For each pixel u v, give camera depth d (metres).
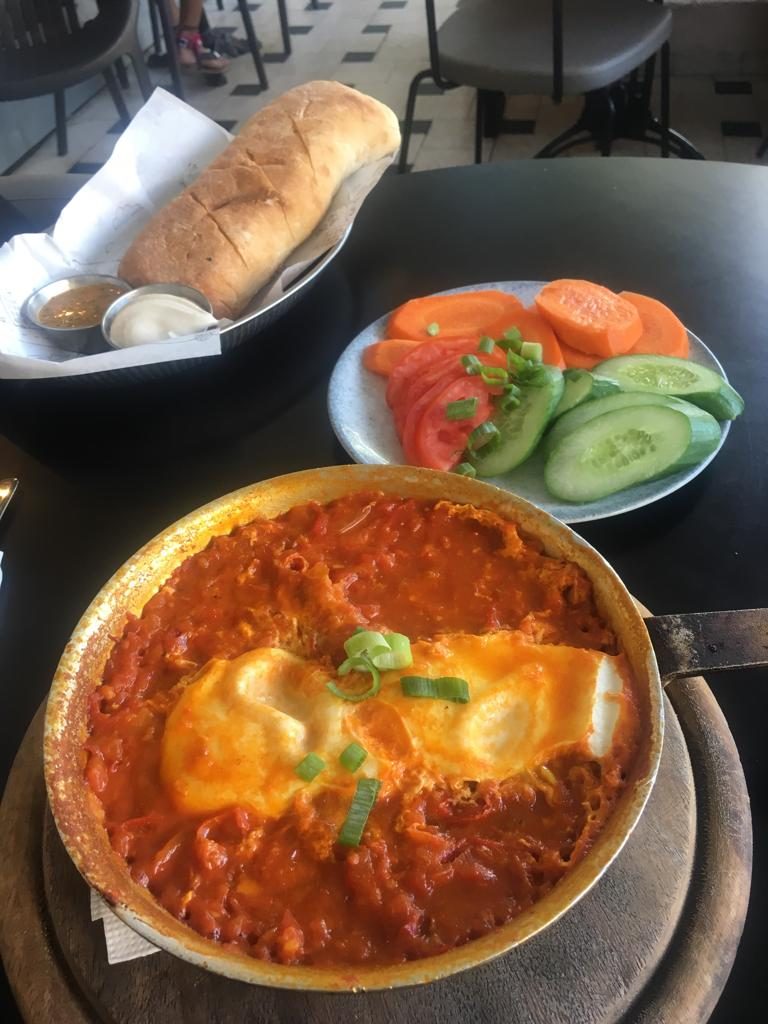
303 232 0.52
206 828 0.21
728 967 0.22
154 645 0.26
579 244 0.50
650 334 0.42
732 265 0.47
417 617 0.26
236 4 1.64
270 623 0.26
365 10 1.57
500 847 0.21
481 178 0.56
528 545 0.27
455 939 0.20
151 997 0.22
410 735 0.22
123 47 1.02
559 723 0.22
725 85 1.24
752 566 0.33
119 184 0.54
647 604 0.32
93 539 0.37
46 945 0.24
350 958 0.20
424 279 0.49
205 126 0.56
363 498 0.29
